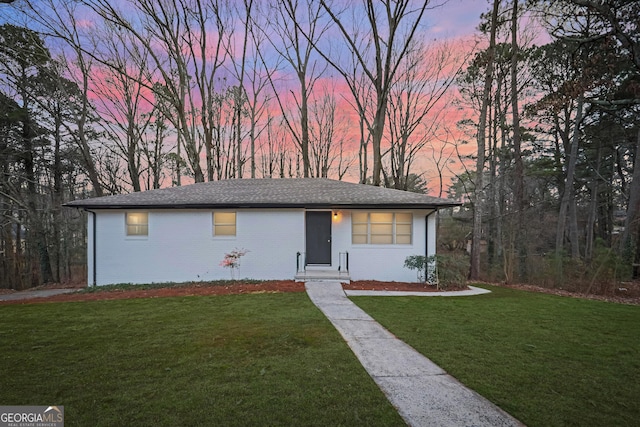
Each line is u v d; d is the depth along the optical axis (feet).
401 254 38.75
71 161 65.67
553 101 42.91
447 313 23.66
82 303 27.02
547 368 13.91
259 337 17.37
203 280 38.96
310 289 32.22
